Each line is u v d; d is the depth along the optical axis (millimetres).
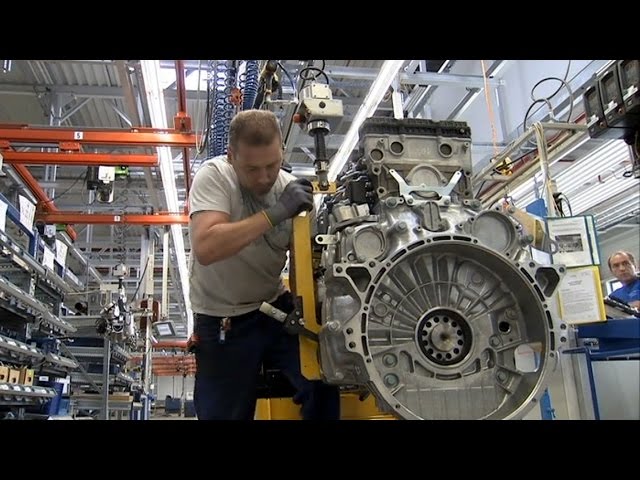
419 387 1702
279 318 1873
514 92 5617
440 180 2021
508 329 1808
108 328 6602
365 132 2068
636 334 2912
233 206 2041
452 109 6445
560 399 3461
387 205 1836
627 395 3551
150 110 4703
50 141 5703
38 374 5293
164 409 19844
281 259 2193
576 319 3021
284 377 2328
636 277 5078
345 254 1779
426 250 1730
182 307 12711
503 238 1843
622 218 8055
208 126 4434
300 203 1844
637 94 2447
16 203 4992
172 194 6621
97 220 7238
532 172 4867
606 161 5586
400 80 5375
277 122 1934
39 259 5332
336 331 1671
